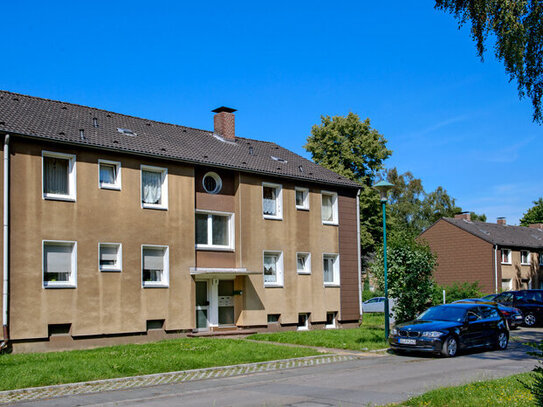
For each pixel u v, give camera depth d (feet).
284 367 51.08
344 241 94.94
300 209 88.74
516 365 50.67
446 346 56.59
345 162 154.51
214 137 91.56
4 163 59.26
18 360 51.31
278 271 85.10
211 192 79.20
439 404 30.86
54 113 71.92
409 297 68.39
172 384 43.09
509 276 158.30
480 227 169.48
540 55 45.65
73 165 64.85
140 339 68.13
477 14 45.24
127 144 70.28
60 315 61.67
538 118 47.83
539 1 44.50
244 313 79.41
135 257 68.69
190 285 73.56
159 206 71.72
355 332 76.84
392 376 45.03
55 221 62.49
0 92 72.02
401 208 243.81
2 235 58.34
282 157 95.61
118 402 36.35
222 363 51.55
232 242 80.74
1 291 57.77
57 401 36.91
